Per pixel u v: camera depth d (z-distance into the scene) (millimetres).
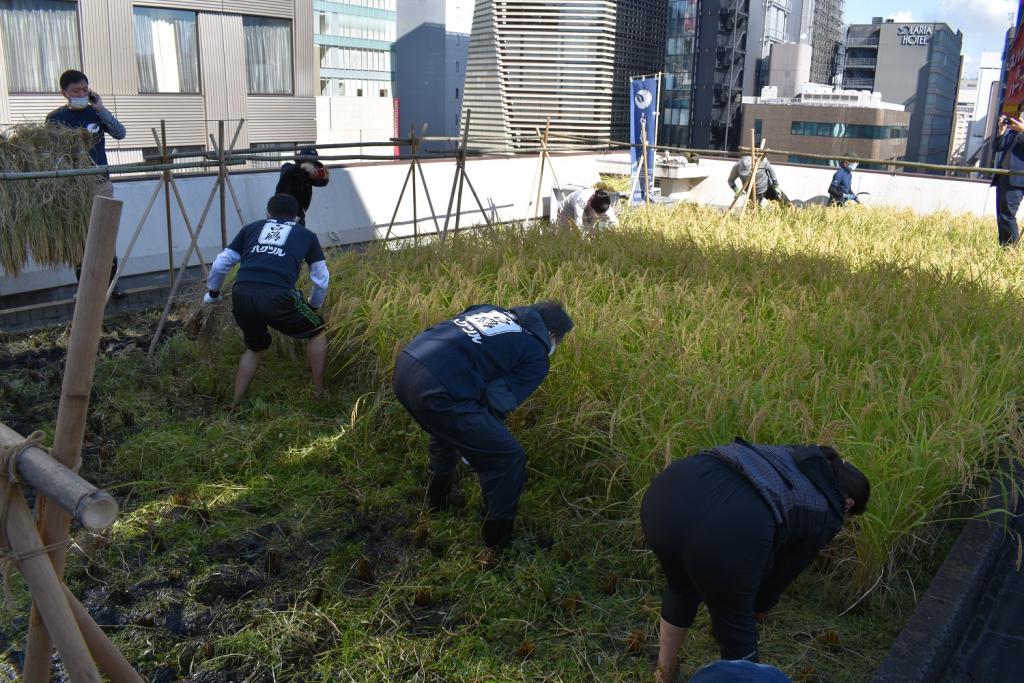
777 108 118938
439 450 4254
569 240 8227
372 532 4203
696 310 5875
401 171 11344
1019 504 4398
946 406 4355
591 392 4793
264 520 4250
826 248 8773
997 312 6215
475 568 3889
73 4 19547
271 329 6309
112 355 6402
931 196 14211
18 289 7633
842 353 5234
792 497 2764
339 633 3416
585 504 4441
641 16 129625
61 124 6559
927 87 166125
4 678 3020
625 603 3688
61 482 1869
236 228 9383
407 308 5738
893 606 3689
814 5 168875
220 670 3203
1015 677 3338
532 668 3258
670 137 142000
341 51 102375
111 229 1983
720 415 4164
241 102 23391
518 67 110938
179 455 4824
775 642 3434
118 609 3525
